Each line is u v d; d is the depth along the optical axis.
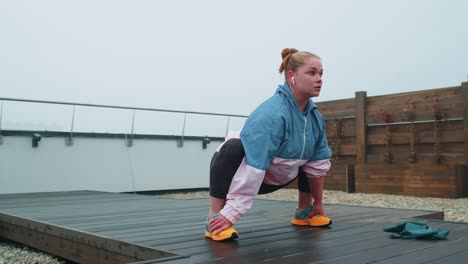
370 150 9.59
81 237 3.32
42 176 8.62
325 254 2.39
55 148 8.81
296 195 9.47
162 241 2.87
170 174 10.41
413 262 2.17
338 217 4.01
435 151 8.42
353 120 9.95
